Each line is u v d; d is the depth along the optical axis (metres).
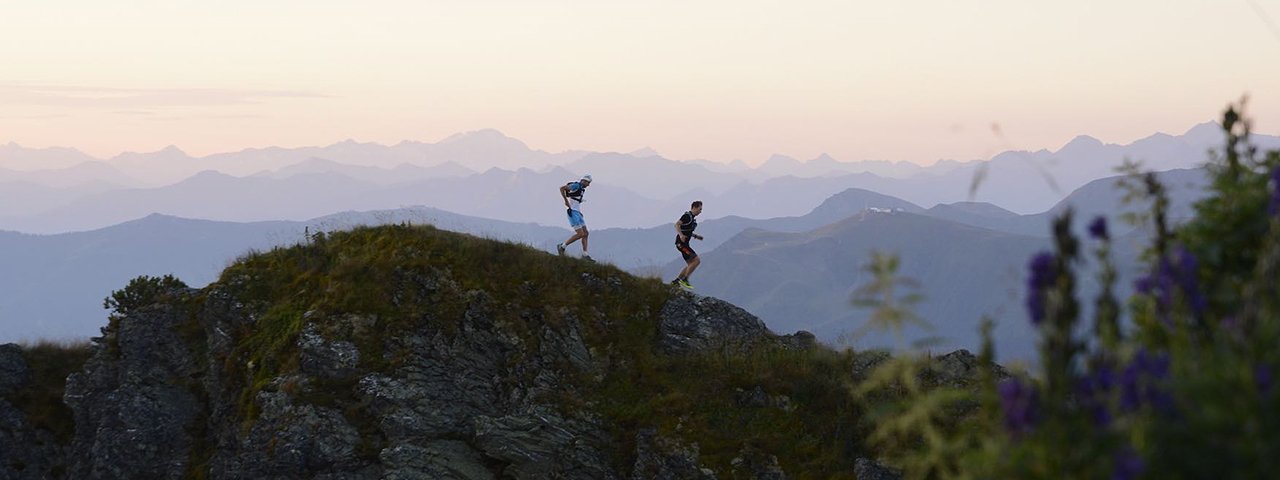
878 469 16.67
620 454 19.77
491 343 21.69
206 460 21.09
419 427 19.72
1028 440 3.94
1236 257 5.36
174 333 23.41
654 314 23.59
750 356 21.92
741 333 23.42
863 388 5.71
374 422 19.98
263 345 21.92
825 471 17.78
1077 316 3.86
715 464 18.62
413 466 18.92
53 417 23.81
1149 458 3.77
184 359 23.00
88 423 22.66
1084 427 3.83
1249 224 5.28
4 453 22.75
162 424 21.81
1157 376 3.97
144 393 22.27
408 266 22.70
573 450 19.62
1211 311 5.11
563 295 23.12
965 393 5.14
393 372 20.62
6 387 24.03
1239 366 3.88
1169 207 5.42
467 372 21.05
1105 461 3.75
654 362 21.78
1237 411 3.71
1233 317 4.81
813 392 19.83
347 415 20.03
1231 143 5.77
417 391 20.34
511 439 19.52
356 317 21.56
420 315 21.75
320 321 21.55
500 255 23.98
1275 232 4.26
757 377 20.56
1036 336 3.93
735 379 20.72
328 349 20.98
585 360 21.78
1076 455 3.79
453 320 21.78
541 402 20.55
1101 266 4.07
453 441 19.78
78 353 25.78
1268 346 3.94
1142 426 3.82
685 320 23.42
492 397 20.86
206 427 21.84
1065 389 3.85
